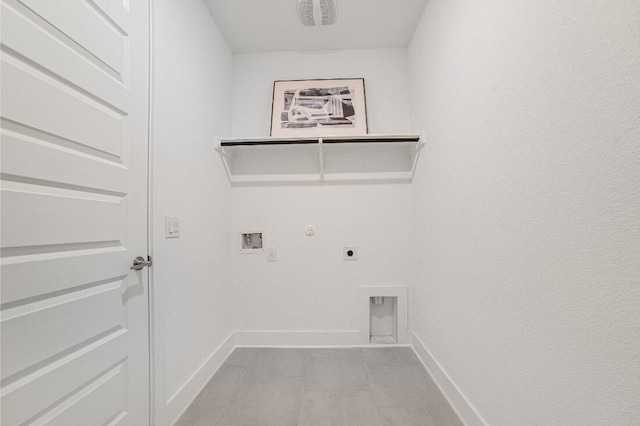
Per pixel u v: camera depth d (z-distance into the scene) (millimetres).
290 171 2367
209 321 1886
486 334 1206
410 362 2021
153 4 1312
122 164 1118
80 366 913
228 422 1421
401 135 2035
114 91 1071
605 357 682
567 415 792
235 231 2355
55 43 844
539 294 895
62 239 858
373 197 2346
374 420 1421
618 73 637
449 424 1388
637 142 601
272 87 2436
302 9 1916
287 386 1732
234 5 1913
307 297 2336
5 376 708
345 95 2377
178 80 1533
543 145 869
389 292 2309
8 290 717
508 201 1046
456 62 1466
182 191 1561
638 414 610
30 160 773
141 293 1214
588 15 709
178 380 1480
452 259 1540
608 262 669
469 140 1337
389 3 1917
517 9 978
